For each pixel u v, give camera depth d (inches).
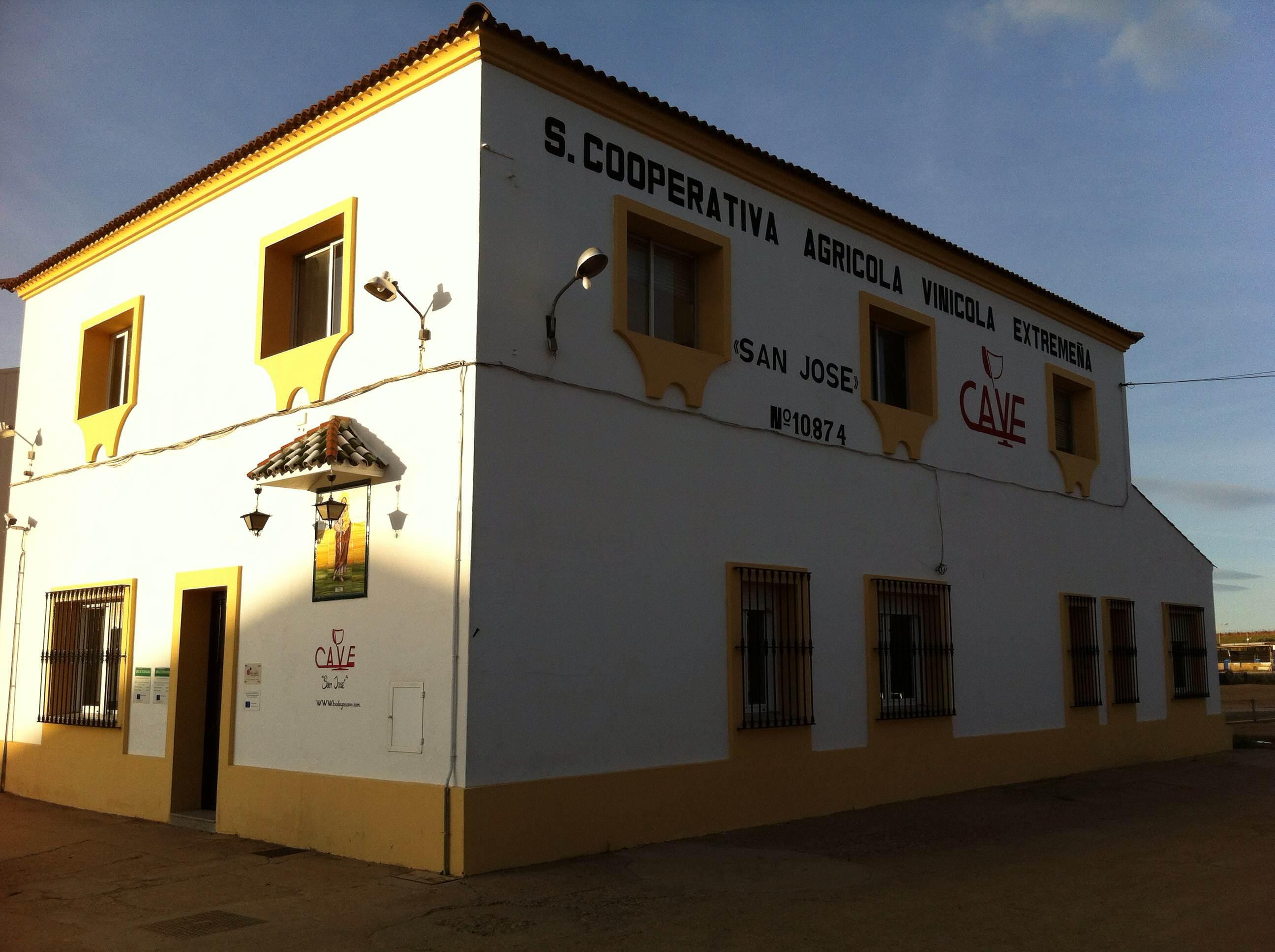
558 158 378.9
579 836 351.3
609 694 368.2
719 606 413.4
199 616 455.8
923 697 513.0
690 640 399.5
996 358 593.6
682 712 392.8
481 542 336.5
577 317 377.1
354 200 398.0
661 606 390.9
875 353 534.6
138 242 513.3
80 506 523.5
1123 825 431.5
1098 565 652.1
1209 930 273.7
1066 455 637.9
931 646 519.8
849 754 460.8
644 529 389.1
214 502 442.3
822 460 471.8
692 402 413.1
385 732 351.6
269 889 316.5
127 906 302.2
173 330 482.3
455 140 363.6
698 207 428.8
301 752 381.7
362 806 353.1
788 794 430.3
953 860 357.7
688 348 414.0
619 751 369.1
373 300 383.6
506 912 285.4
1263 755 721.0
